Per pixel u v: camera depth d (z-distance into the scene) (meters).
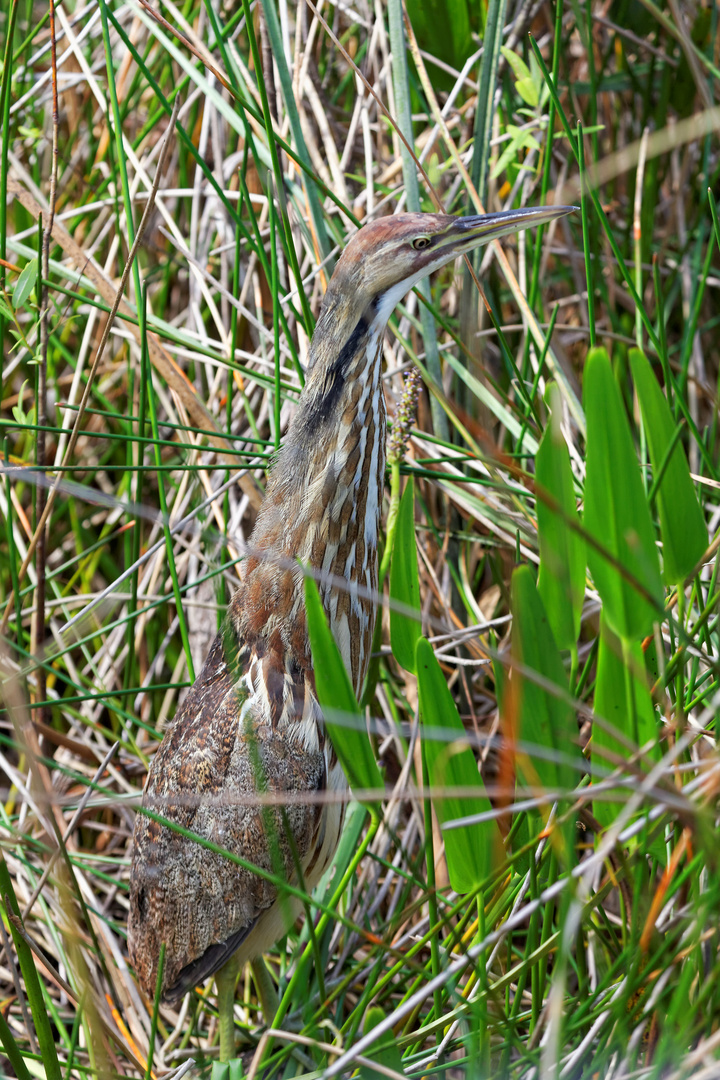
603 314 6.22
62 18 5.54
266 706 4.26
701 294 4.90
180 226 6.51
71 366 6.40
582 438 5.70
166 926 4.43
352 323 4.17
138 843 4.54
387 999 4.79
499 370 5.85
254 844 4.23
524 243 5.66
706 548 3.34
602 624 3.16
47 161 6.65
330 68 6.39
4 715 5.89
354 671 4.51
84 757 5.74
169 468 4.55
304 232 5.44
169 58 5.97
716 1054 3.20
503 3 5.08
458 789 3.07
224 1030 4.34
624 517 3.02
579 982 3.98
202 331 5.77
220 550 5.33
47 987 5.08
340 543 4.29
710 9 5.92
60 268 5.46
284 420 5.66
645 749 3.04
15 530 5.95
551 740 3.06
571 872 2.79
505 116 5.93
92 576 6.27
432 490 5.57
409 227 4.16
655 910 3.09
